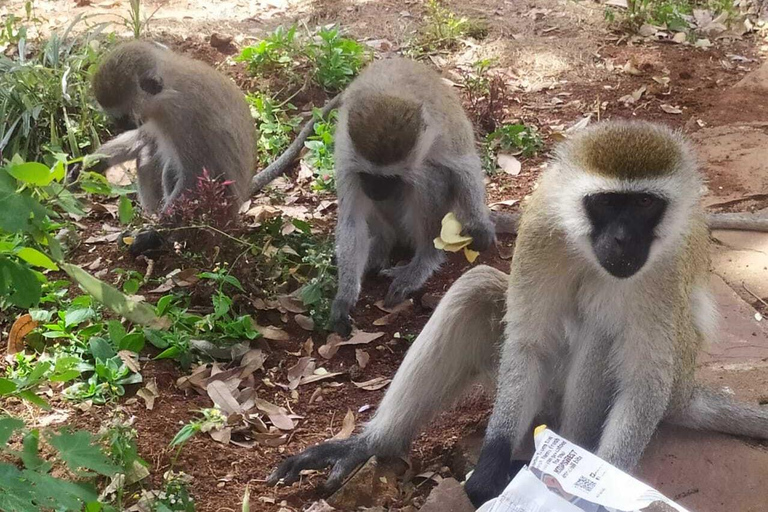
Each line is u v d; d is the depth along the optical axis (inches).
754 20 98.8
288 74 81.5
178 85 66.0
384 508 48.6
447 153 64.5
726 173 69.8
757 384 52.2
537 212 47.0
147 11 94.6
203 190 61.9
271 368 56.9
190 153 66.5
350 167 62.1
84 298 57.1
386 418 49.9
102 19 91.1
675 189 44.9
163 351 56.0
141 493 48.1
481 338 50.3
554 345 48.9
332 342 58.7
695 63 88.8
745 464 48.0
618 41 93.0
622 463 45.8
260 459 51.3
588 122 77.5
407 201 64.5
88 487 41.5
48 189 46.3
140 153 68.9
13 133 72.7
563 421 48.8
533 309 47.4
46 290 58.9
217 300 58.1
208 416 52.2
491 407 53.7
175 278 60.9
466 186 65.2
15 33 86.2
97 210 68.0
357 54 83.7
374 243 66.2
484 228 65.1
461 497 46.4
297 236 65.6
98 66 67.9
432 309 62.0
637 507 39.4
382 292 64.4
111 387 53.3
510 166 73.5
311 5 99.0
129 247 63.6
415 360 49.4
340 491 48.8
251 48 82.7
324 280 61.4
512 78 85.6
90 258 63.7
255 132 69.8
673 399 47.8
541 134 76.9
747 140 73.7
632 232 44.9
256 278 60.6
